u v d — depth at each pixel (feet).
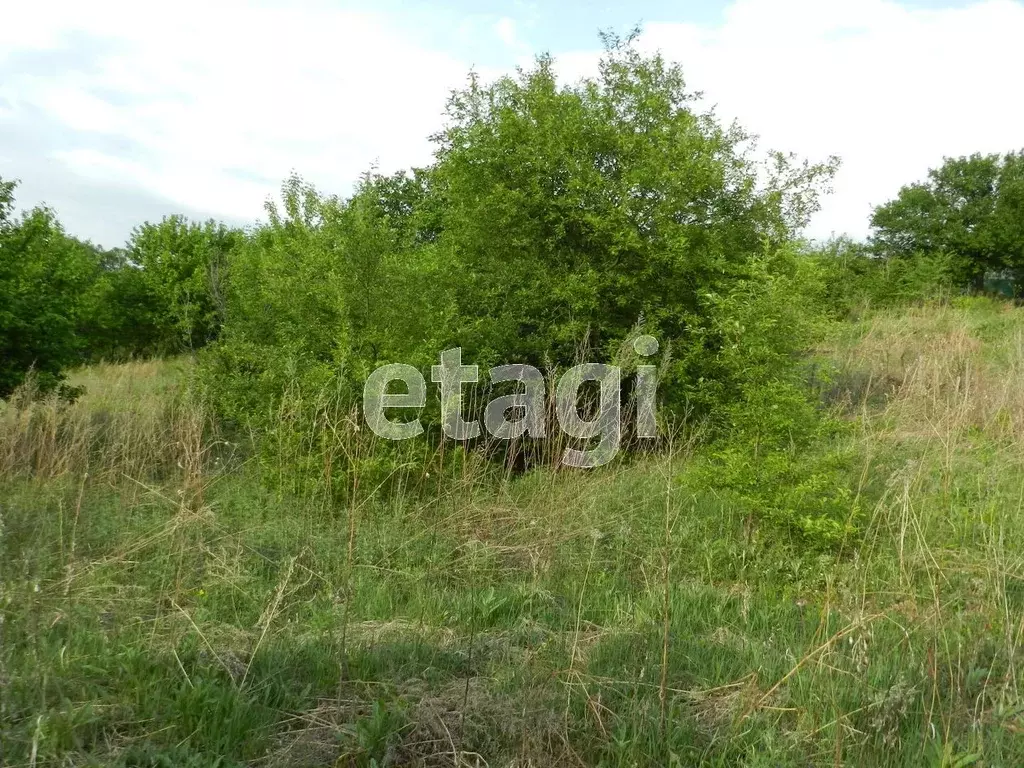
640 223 30.86
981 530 17.31
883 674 11.66
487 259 32.32
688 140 30.94
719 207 32.71
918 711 10.79
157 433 25.75
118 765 9.29
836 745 9.60
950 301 63.52
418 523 19.93
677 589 15.97
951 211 101.65
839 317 49.42
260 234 38.88
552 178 31.89
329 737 10.46
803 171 32.91
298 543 17.81
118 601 14.40
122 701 10.78
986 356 40.60
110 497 20.90
